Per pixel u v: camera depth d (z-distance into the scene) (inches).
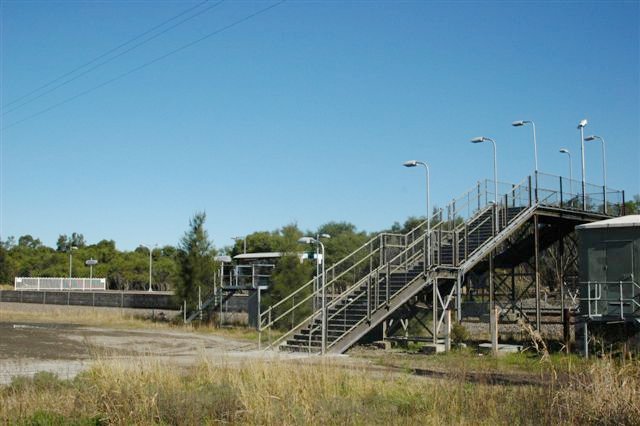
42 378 533.0
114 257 4448.8
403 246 1101.7
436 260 1096.2
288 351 960.9
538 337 506.3
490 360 836.6
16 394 490.9
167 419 430.3
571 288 1649.9
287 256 1391.5
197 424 421.4
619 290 957.8
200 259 1665.8
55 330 1401.3
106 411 435.5
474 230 1123.3
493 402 464.8
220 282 1690.5
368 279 973.8
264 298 1406.3
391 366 779.4
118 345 1069.1
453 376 601.9
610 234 983.6
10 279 4010.8
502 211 1171.3
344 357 884.6
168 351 972.6
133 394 453.4
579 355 901.2
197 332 1400.1
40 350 970.1
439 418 435.5
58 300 2425.0
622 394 417.7
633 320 896.3
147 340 1179.9
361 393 508.7
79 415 435.2
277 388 481.1
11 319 1772.9
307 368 560.4
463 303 1445.6
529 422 424.5
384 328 1089.4
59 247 5580.7
